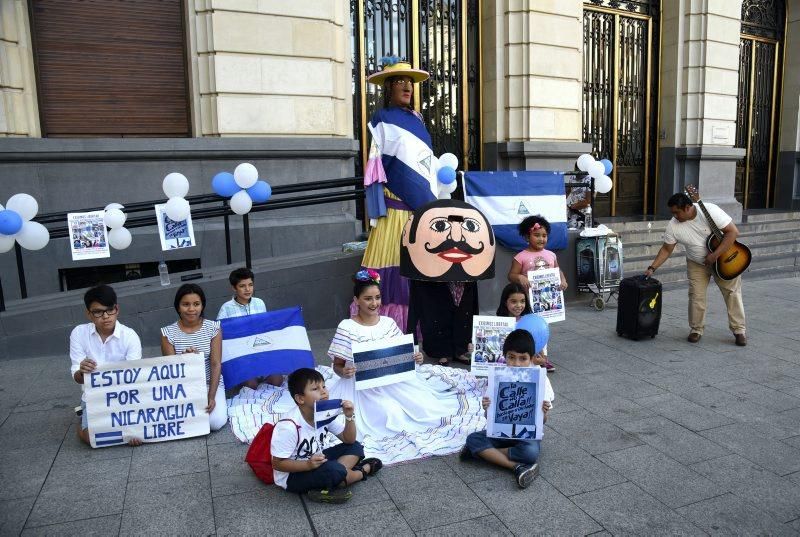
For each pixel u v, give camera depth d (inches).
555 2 393.7
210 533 118.9
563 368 219.3
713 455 150.2
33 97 297.7
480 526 120.4
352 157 335.0
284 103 312.5
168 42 318.3
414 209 233.0
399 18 392.2
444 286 217.9
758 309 311.6
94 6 306.2
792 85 568.4
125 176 294.8
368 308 167.2
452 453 152.4
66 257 291.1
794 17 561.3
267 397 188.2
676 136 480.7
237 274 204.1
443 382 193.9
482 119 416.8
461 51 408.2
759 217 483.5
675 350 240.7
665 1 478.9
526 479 134.6
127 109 315.3
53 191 286.8
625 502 128.7
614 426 167.8
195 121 310.0
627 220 428.8
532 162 397.4
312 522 122.3
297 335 201.0
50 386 202.8
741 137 562.3
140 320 246.2
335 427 135.4
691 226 243.6
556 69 398.9
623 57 478.3
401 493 133.5
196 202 265.9
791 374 211.5
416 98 398.9
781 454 150.7
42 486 137.4
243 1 301.0
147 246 298.2
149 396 159.9
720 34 468.8
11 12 286.4
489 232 205.5
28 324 233.1
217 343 175.0
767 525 120.2
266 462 135.0
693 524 120.6
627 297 253.4
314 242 318.3
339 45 328.5
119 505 129.2
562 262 321.4
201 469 145.9
